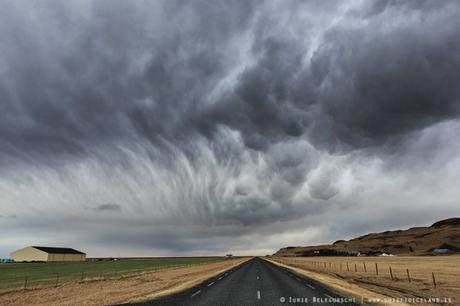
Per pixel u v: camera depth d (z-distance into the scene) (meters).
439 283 26.98
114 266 87.81
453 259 102.88
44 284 34.09
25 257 161.38
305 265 66.94
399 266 61.41
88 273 55.19
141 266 85.62
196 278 33.22
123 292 22.02
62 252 166.00
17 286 31.81
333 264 73.81
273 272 40.00
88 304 16.50
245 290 20.66
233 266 62.09
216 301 16.08
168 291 21.30
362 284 25.81
